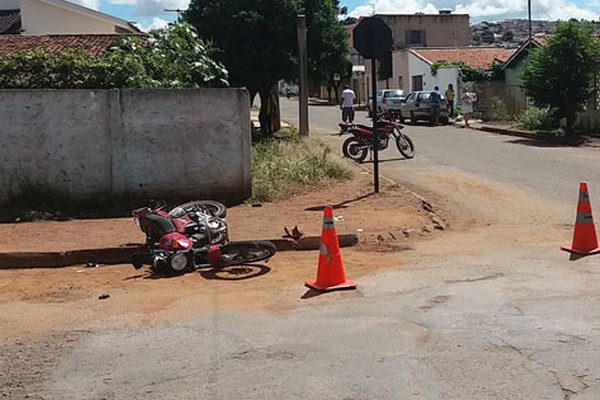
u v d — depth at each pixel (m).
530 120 26.59
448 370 4.93
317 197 12.80
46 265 8.92
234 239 9.45
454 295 6.89
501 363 5.03
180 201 12.09
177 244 8.25
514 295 6.82
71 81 13.34
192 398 4.59
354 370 4.99
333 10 26.05
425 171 16.42
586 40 23.73
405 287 7.29
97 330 6.18
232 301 6.98
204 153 12.13
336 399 4.52
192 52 17.41
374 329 5.91
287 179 13.84
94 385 4.87
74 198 11.68
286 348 5.50
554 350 5.24
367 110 46.22
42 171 11.58
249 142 12.34
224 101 12.16
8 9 33.75
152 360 5.33
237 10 24.23
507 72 34.09
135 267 8.50
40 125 11.52
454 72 38.19
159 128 11.89
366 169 16.64
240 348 5.54
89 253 9.05
